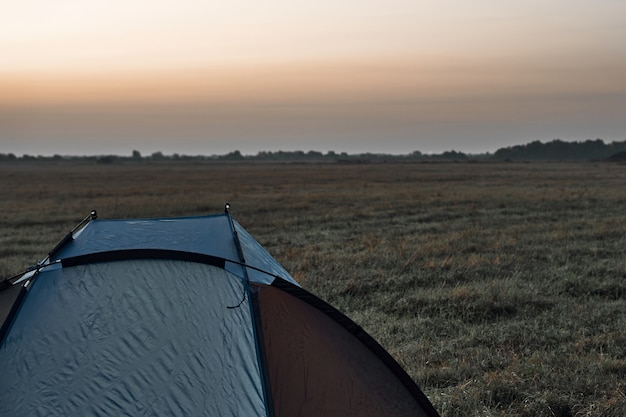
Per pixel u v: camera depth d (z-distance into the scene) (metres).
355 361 4.38
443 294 9.12
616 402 5.19
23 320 4.00
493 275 10.81
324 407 4.06
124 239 5.23
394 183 44.84
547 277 10.54
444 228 18.03
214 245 5.23
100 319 3.98
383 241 14.79
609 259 12.22
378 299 9.15
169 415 3.33
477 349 6.68
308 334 4.34
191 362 3.67
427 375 5.94
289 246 14.67
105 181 54.22
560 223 18.67
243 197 30.55
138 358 3.68
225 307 4.14
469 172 68.81
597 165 105.12
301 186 41.50
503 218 20.81
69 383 3.51
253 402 3.48
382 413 4.24
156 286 4.32
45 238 17.06
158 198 30.05
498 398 5.49
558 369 6.07
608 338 6.99
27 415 3.31
